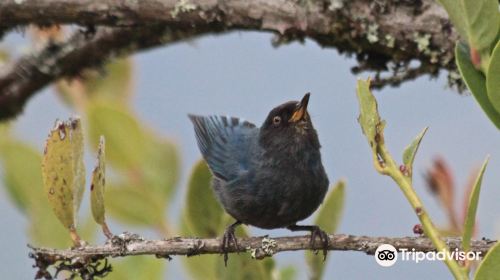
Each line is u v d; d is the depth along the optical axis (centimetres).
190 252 869
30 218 1003
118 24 1174
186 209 983
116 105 1091
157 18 1155
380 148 649
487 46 661
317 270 922
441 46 1080
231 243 893
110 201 1014
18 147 1010
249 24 1134
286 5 1118
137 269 968
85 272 823
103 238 1023
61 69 1297
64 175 811
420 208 630
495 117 657
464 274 613
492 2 655
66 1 1167
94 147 1026
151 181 1023
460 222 833
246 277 918
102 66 1275
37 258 816
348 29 1107
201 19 1141
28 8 1178
